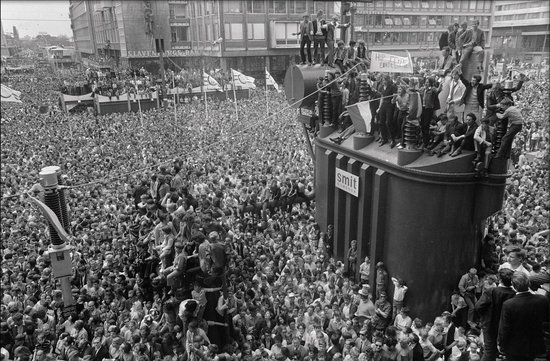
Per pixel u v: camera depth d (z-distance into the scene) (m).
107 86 55.16
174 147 33.81
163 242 14.68
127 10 69.75
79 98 54.28
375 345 11.87
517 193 22.95
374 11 53.06
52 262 13.76
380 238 16.66
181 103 54.81
